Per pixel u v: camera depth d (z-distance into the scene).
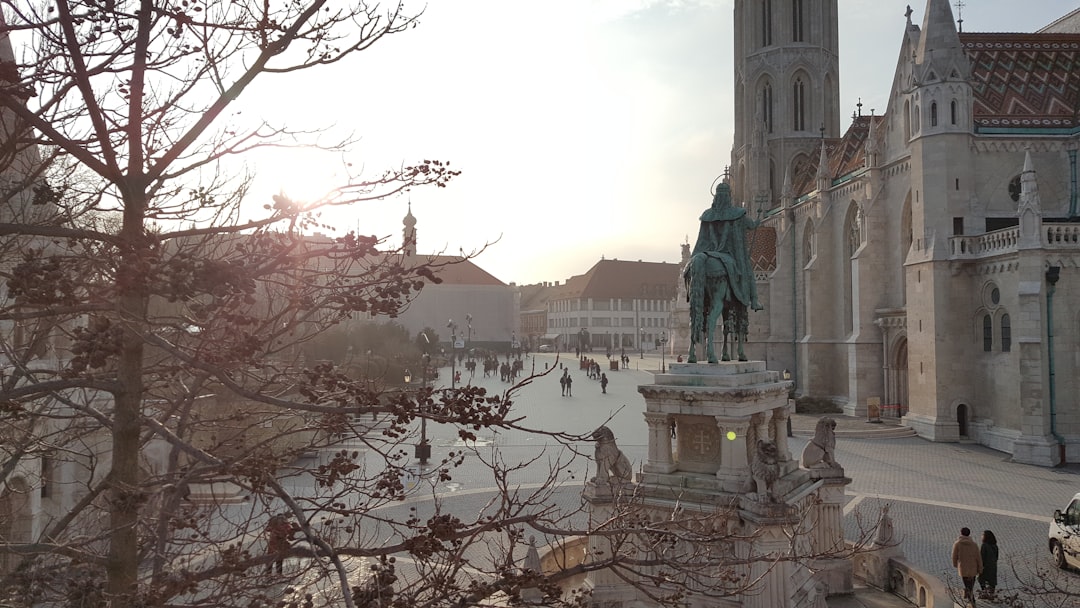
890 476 33.12
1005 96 46.94
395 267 6.70
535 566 15.76
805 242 67.31
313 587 11.25
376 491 7.14
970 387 42.34
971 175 44.22
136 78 6.16
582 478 32.38
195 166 6.95
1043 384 36.97
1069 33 51.50
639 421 50.97
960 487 30.92
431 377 57.00
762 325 74.88
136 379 6.39
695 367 17.92
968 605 15.07
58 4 5.61
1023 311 37.62
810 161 76.56
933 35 44.88
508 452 39.00
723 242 18.84
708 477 16.86
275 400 6.00
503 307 161.25
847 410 53.91
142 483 6.37
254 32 6.72
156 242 5.95
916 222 45.19
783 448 19.05
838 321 60.75
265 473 5.98
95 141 6.39
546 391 73.12
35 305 5.96
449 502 27.75
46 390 5.96
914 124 46.19
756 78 82.69
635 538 15.38
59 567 6.54
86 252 7.05
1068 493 29.75
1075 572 20.09
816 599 15.71
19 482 15.61
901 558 17.83
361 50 7.13
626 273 193.38
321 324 7.68
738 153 87.19
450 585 6.36
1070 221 44.41
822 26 81.25
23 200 8.82
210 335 6.49
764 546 14.12
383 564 6.44
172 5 6.30
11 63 5.75
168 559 6.12
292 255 6.50
